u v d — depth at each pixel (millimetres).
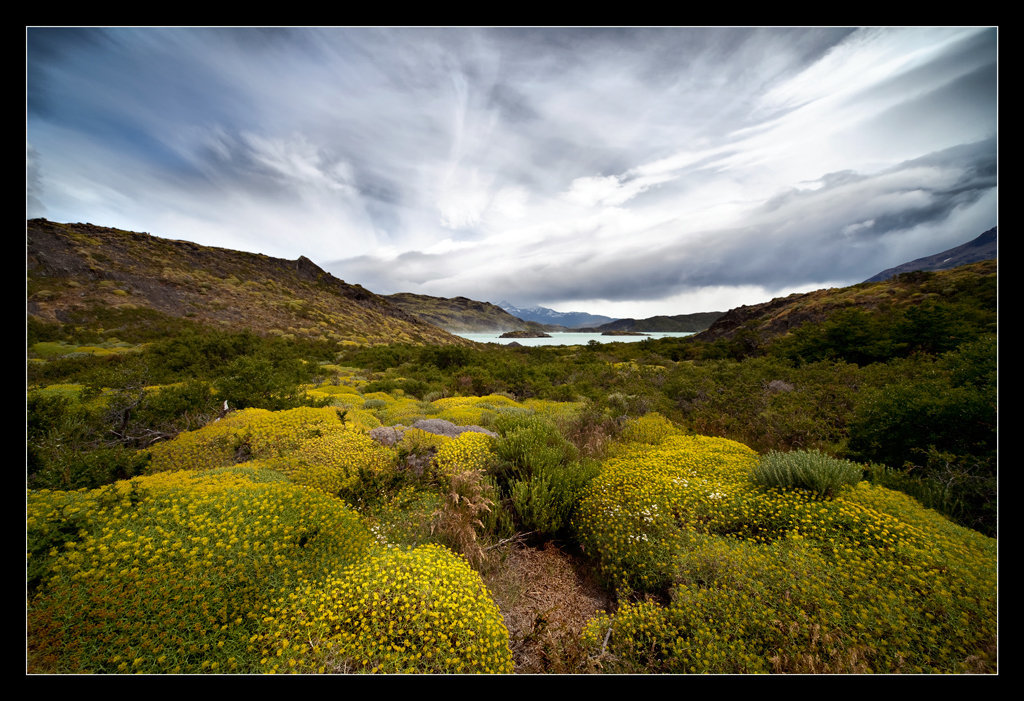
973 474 5031
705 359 31141
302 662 2383
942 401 5785
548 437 7254
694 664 2762
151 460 6184
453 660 2539
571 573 4512
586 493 5426
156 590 2508
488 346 44188
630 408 11898
